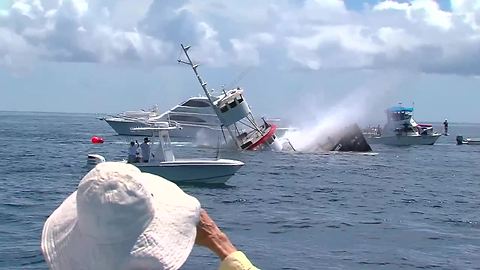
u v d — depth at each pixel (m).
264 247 18.64
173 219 2.70
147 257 2.60
